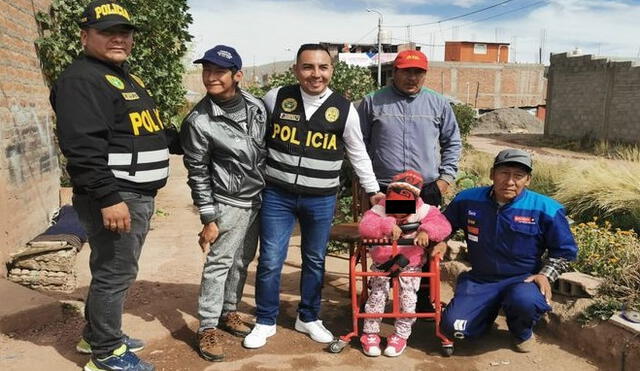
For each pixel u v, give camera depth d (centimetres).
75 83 280
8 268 481
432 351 382
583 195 693
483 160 1111
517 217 372
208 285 362
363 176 380
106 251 306
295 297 480
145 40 856
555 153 1977
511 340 397
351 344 389
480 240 386
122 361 324
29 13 615
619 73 2084
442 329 376
